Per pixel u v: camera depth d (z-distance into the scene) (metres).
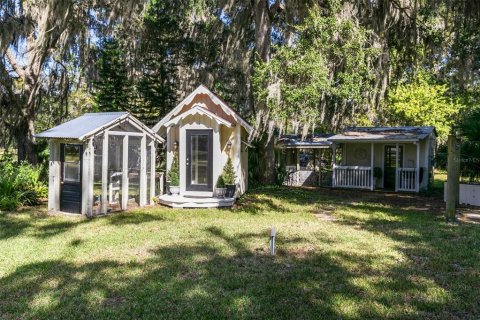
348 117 14.84
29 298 4.33
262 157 17.30
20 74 14.27
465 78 14.69
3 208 10.16
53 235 7.28
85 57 15.89
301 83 10.85
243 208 10.95
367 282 4.77
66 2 12.49
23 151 14.41
